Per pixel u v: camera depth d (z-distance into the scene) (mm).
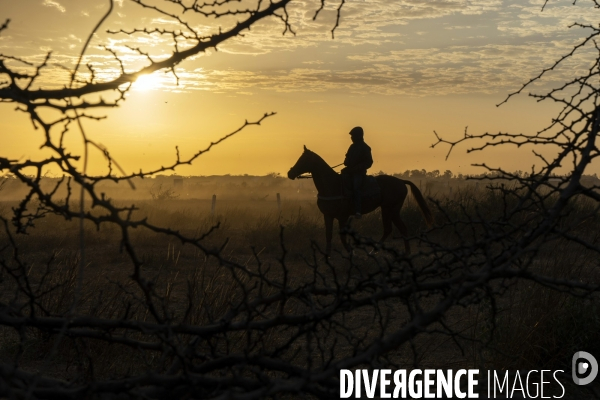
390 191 13203
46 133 1883
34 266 9164
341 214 12703
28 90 2109
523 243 2422
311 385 2256
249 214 22250
